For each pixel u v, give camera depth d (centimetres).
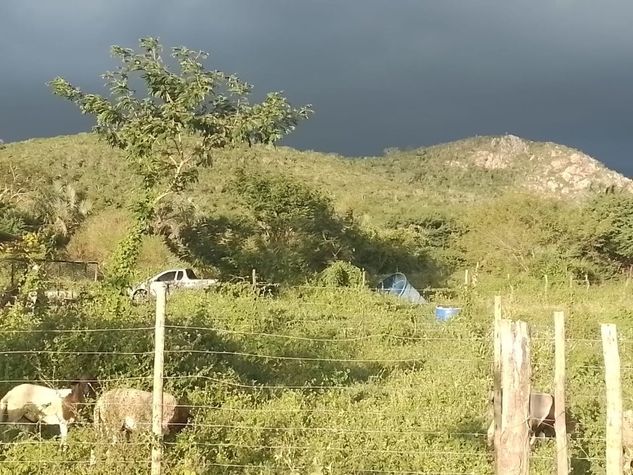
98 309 1148
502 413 452
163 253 2678
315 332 1279
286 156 7325
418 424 755
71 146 5991
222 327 1154
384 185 7006
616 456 470
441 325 1426
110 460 567
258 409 760
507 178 9669
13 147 6116
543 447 628
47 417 690
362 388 908
